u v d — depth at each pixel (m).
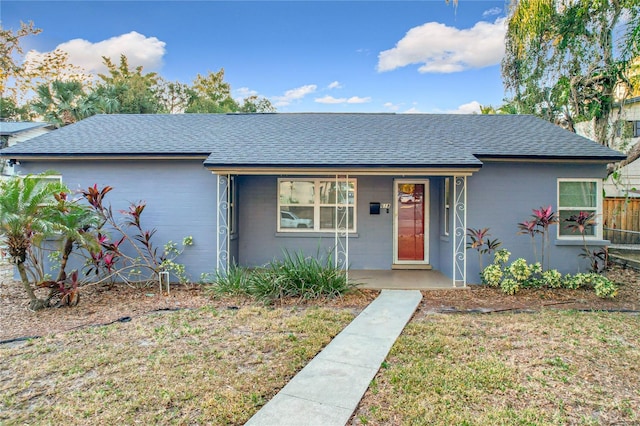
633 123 15.07
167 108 42.00
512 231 8.63
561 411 3.40
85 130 9.99
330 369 4.21
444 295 7.66
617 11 12.15
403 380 3.96
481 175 8.62
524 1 13.73
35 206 6.33
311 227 10.14
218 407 3.42
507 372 4.11
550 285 8.03
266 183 10.07
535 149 8.53
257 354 4.64
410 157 8.02
